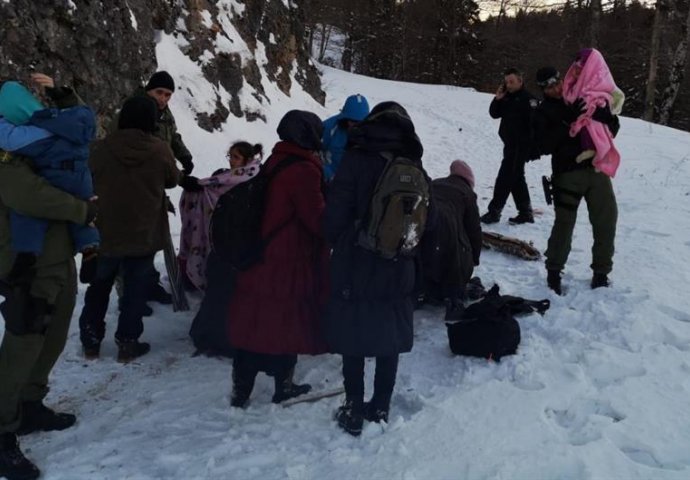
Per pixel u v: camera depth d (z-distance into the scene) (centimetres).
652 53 2431
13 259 308
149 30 877
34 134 305
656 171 1144
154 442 343
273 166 351
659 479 305
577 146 524
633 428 347
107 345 462
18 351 310
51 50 657
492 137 1645
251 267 354
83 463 323
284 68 1409
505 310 439
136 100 426
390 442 336
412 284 340
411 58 4428
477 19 4391
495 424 350
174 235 670
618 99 523
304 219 345
